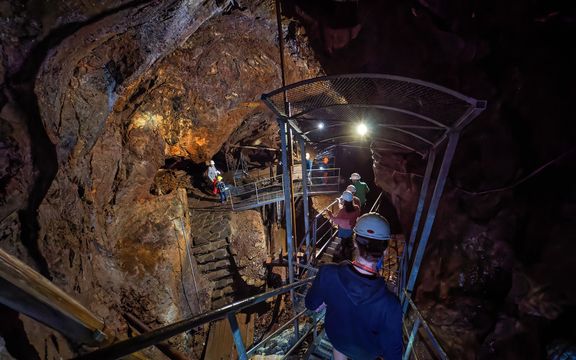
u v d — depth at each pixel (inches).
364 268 72.3
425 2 223.9
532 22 207.8
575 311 147.3
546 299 154.8
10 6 122.5
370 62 262.1
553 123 187.6
